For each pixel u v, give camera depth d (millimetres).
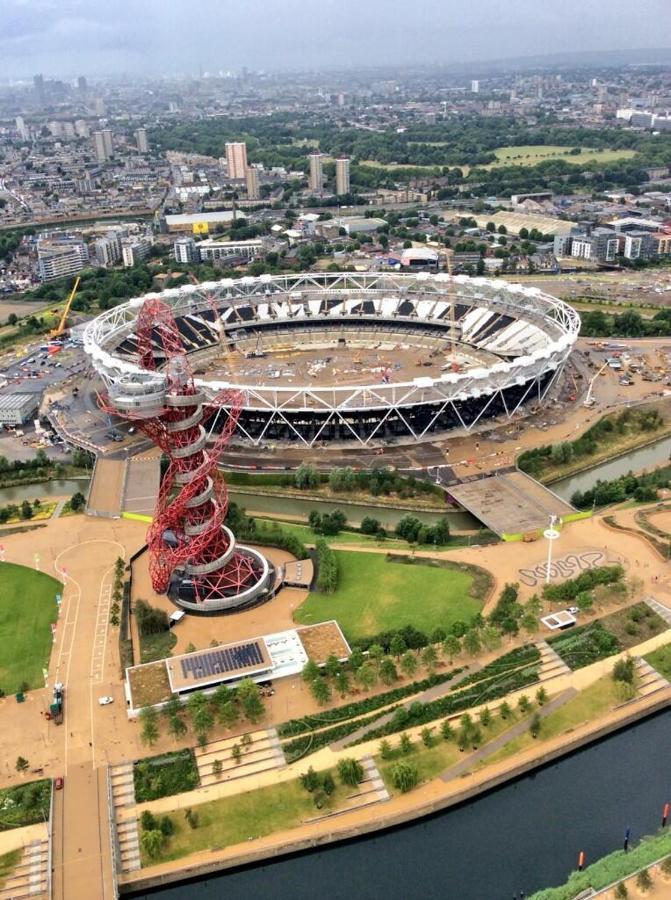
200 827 157375
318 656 197500
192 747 175625
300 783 166000
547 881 152000
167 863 150875
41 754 174500
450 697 186500
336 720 181750
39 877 149250
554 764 176375
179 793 165125
